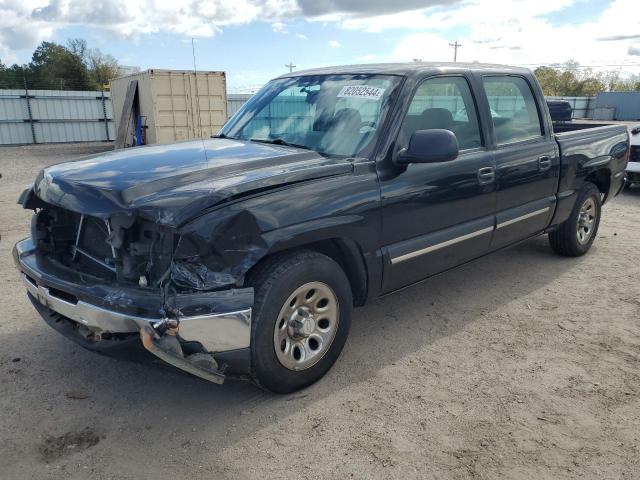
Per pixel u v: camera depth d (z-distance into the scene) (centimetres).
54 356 374
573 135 535
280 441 284
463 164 402
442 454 274
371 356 376
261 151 354
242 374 300
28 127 2764
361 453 275
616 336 407
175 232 267
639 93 4803
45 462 268
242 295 278
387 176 350
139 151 367
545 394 329
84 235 319
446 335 409
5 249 627
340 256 347
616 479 256
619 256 604
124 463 268
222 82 1795
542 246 638
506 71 468
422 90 384
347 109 379
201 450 277
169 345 266
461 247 418
